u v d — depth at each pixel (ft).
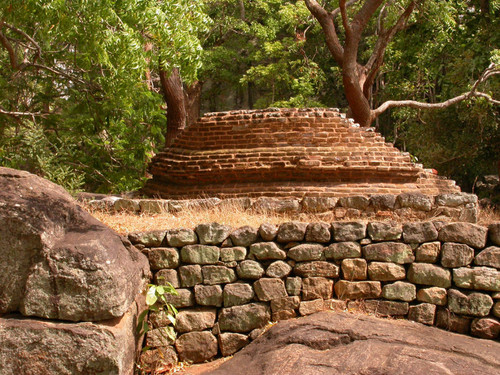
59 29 30.50
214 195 31.68
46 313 16.19
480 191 69.10
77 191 28.53
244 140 32.24
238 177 31.63
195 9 31.04
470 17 68.64
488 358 16.58
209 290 20.18
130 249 18.98
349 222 20.24
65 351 15.87
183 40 29.30
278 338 18.25
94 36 29.30
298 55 88.94
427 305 19.40
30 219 16.57
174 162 33.24
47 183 18.92
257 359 17.70
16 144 43.96
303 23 83.05
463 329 19.07
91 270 16.22
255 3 89.71
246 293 20.08
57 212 17.52
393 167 30.71
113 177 49.37
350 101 51.19
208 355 19.88
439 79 73.51
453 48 68.54
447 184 32.83
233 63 93.71
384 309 19.71
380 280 19.86
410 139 73.56
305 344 17.60
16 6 29.84
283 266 20.12
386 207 25.84
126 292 17.01
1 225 16.48
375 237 20.03
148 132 55.16
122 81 37.09
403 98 74.59
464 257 19.33
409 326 18.74
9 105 48.85
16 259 16.48
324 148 31.14
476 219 25.38
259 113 32.53
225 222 23.58
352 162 30.50
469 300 19.02
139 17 28.58
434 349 17.04
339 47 53.88
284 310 19.92
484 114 60.29
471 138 65.57
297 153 31.01
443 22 58.90
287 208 26.45
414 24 66.69
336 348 17.35
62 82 47.03
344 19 48.11
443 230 19.69
